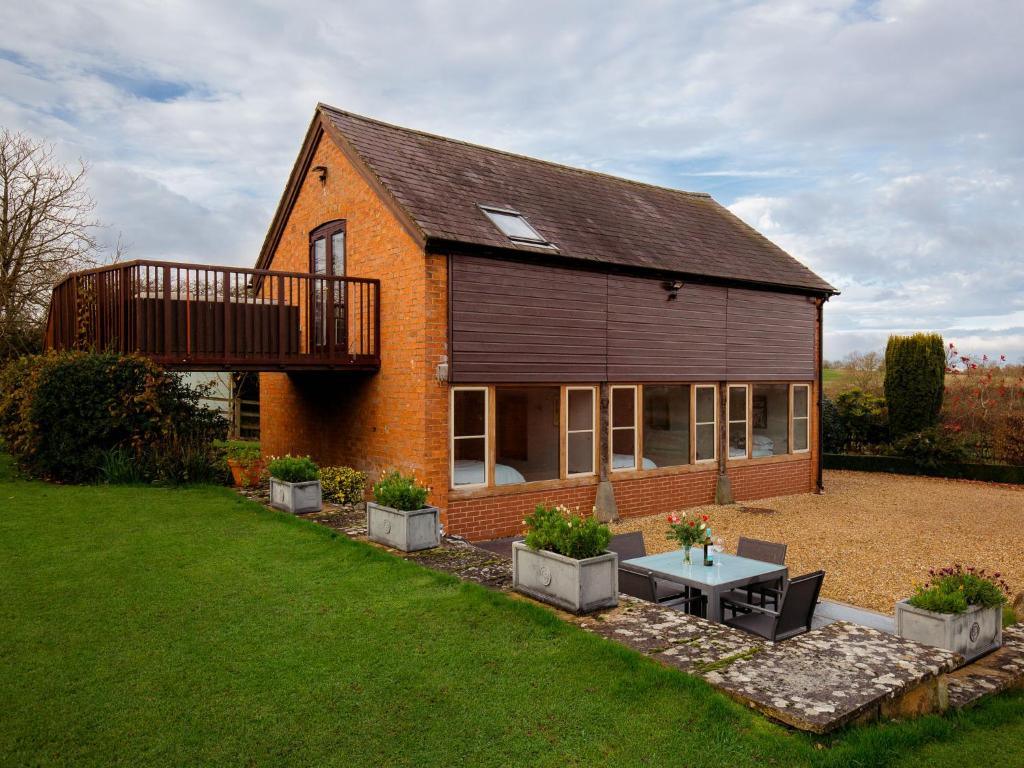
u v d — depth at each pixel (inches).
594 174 596.4
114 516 315.6
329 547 275.7
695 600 244.1
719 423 520.1
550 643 185.9
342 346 440.8
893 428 752.3
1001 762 141.9
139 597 216.2
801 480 589.0
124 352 389.1
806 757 134.0
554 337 415.2
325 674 167.2
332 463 464.1
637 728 144.6
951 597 202.8
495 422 395.5
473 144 524.1
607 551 223.1
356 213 432.5
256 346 386.9
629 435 463.2
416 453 374.0
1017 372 772.6
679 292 486.6
